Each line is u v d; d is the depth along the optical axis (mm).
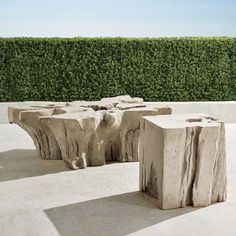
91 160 5582
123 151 5801
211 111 9273
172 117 4453
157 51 9797
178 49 9828
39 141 5961
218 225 3578
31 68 9664
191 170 3990
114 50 9727
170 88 9930
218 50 9930
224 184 4156
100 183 4820
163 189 3926
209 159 3963
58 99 9812
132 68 9805
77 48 9672
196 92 10008
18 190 4574
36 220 3709
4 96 9688
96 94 9844
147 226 3557
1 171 5371
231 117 9297
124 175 5152
